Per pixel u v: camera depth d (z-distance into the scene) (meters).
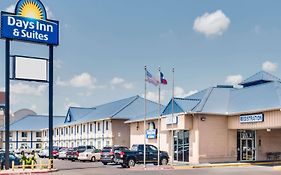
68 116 74.06
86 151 45.41
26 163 32.81
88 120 61.97
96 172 28.45
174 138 40.59
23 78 33.00
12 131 90.69
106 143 56.59
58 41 34.81
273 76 41.03
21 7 33.12
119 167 33.69
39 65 33.88
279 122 32.22
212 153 37.38
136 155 34.06
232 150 38.25
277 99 33.91
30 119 94.81
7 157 31.48
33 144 92.12
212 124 37.72
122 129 55.97
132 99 59.66
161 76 36.19
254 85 40.44
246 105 36.69
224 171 28.67
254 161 38.19
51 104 34.16
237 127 37.03
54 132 81.12
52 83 34.44
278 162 37.56
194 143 37.41
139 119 47.50
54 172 29.61
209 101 38.97
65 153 51.19
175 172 27.91
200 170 29.77
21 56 33.06
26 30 33.16
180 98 40.00
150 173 27.11
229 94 41.06
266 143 40.09
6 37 32.19
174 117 38.91
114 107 60.00
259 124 34.41
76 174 27.19
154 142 44.12
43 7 34.16
